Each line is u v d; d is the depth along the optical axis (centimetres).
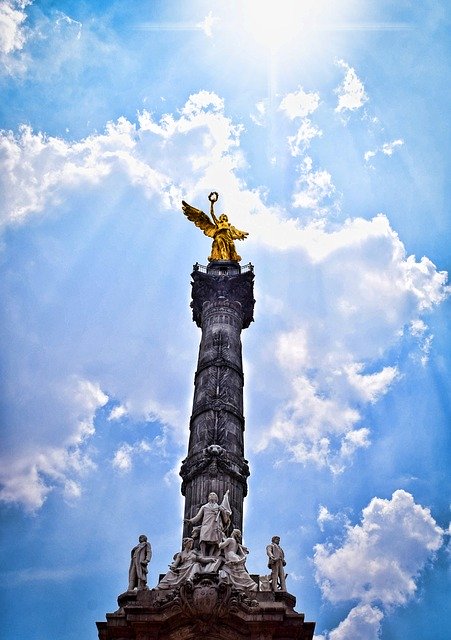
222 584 2181
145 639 2169
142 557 2412
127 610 2217
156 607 2214
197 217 4109
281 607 2197
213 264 3800
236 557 2342
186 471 2781
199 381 3161
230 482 2703
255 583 2306
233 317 3472
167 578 2327
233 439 2881
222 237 3981
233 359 3231
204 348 3300
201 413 2969
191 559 2342
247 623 2170
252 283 3672
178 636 2164
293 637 2183
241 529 2616
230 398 3036
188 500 2684
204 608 2145
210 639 2155
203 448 2819
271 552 2434
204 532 2388
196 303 3638
